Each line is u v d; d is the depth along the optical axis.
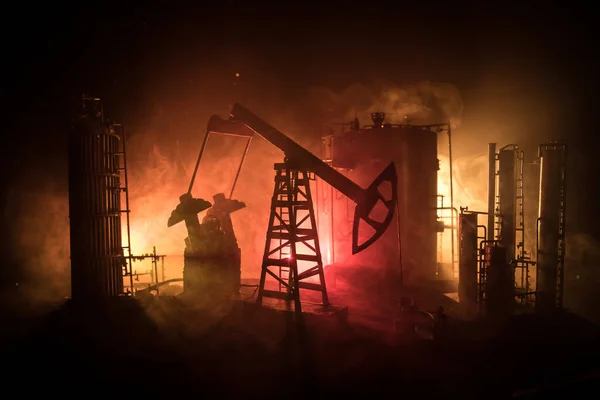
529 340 7.59
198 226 9.37
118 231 9.30
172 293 10.46
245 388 6.12
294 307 8.27
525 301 9.30
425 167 10.85
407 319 7.79
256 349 7.39
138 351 7.34
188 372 6.60
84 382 6.31
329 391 6.03
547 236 8.94
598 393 5.56
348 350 7.32
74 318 8.47
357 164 10.84
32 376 6.50
